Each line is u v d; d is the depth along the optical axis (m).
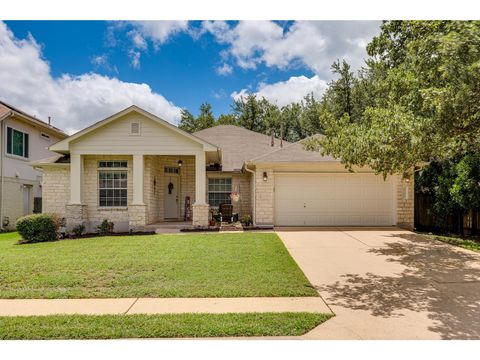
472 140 7.54
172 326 4.02
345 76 27.75
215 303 4.90
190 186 16.23
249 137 20.41
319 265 7.17
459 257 7.92
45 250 8.84
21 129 17.45
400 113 6.90
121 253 8.30
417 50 6.36
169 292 5.35
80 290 5.48
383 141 6.69
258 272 6.49
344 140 7.93
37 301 5.03
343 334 3.90
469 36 4.77
